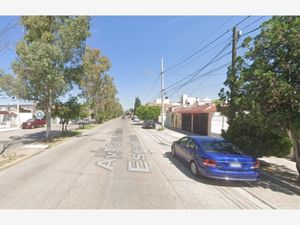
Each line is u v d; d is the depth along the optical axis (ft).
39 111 59.26
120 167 31.40
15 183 23.57
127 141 62.03
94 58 147.02
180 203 19.19
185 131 102.47
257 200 20.65
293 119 22.62
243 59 27.02
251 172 24.30
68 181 24.45
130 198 19.90
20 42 51.24
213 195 21.40
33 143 56.34
